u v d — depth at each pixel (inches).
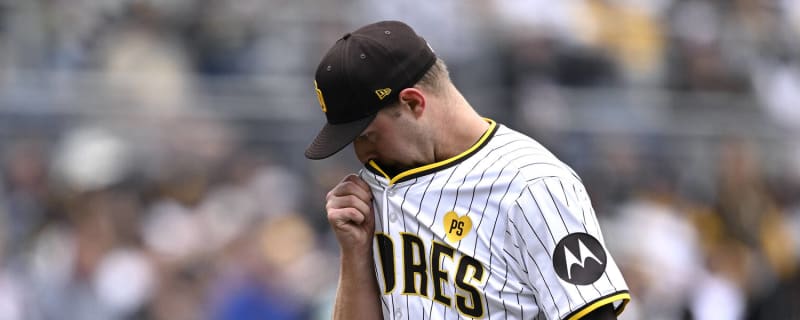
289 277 1074.1
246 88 1228.5
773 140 1390.3
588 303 360.5
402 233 392.5
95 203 1084.5
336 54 382.6
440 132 387.9
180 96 1206.9
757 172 1348.4
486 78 1272.1
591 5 1392.7
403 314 394.3
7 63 1195.3
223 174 1171.9
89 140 1151.6
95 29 1239.5
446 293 382.6
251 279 1064.2
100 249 1059.9
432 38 1295.5
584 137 1283.2
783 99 1446.9
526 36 1302.9
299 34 1274.6
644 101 1346.0
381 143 388.8
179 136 1180.5
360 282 410.0
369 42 380.2
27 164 1139.3
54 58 1208.8
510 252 375.2
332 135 384.8
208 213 1128.8
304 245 1107.3
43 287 1045.8
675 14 1448.1
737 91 1416.1
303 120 1226.6
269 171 1182.9
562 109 1282.0
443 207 383.2
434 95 386.6
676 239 1200.2
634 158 1300.4
